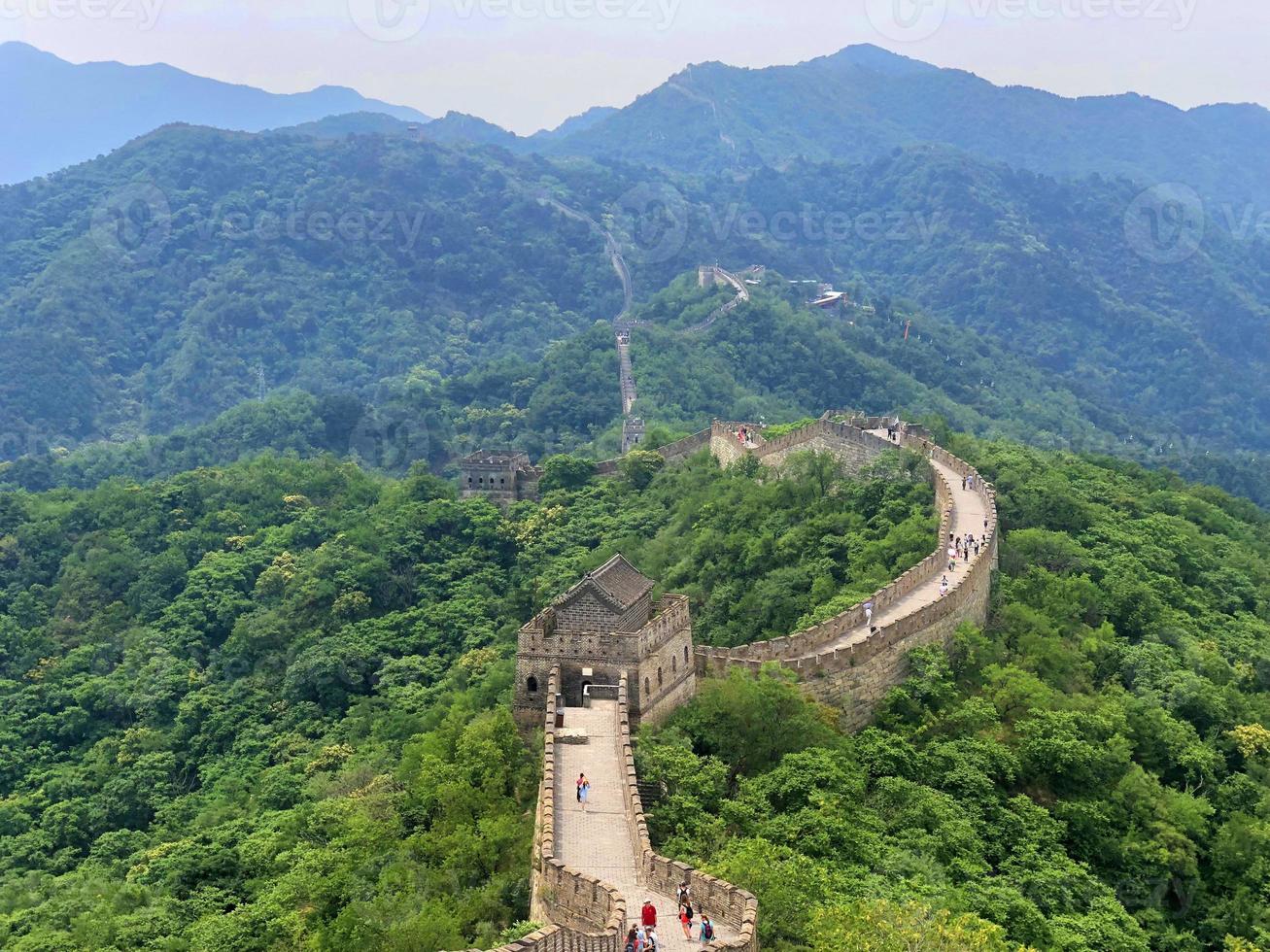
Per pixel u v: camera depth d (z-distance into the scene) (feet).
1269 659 376.27
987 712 287.07
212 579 617.62
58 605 622.13
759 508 481.46
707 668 295.89
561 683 264.52
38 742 511.81
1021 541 407.44
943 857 232.73
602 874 186.09
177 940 273.13
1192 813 275.59
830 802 227.40
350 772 372.38
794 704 259.60
